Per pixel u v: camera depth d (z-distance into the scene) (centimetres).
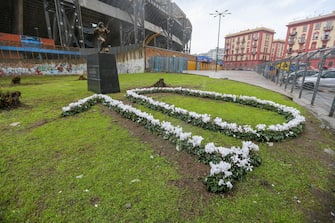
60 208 192
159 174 252
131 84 1205
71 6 2681
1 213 184
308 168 281
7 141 350
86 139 362
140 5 3716
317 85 743
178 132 343
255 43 7150
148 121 420
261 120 512
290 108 571
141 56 2380
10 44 1744
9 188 221
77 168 264
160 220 180
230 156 268
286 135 384
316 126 481
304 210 199
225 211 192
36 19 2877
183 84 1259
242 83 1448
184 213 188
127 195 212
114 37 4388
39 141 352
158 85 1029
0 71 1641
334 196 223
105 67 824
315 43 4931
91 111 555
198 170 261
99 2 3092
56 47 2084
